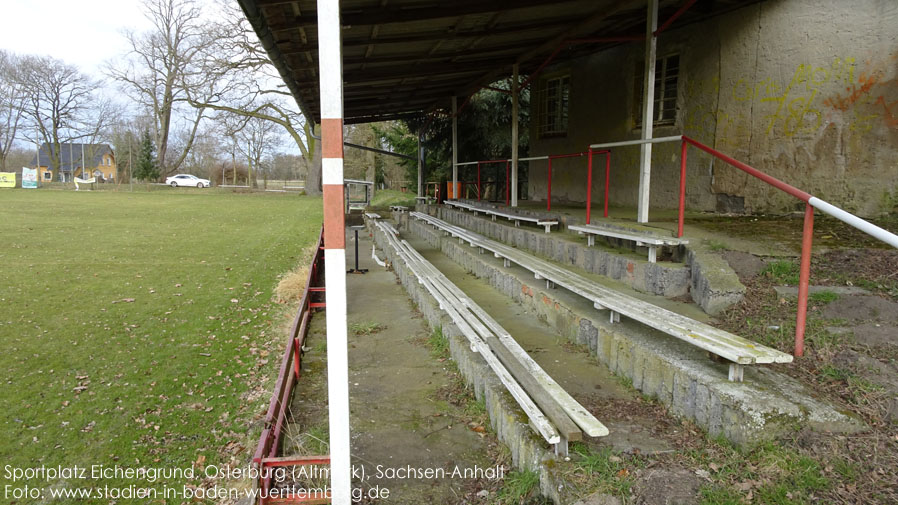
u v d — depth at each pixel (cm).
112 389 454
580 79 920
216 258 1093
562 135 1002
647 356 303
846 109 526
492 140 1520
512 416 279
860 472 205
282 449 305
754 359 242
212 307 718
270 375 479
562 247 585
